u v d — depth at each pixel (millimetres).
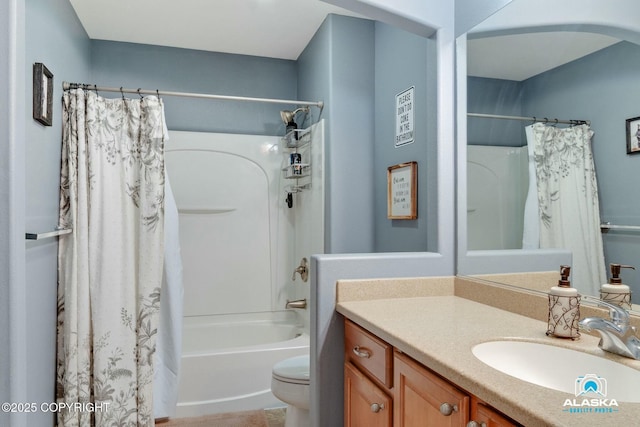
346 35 2703
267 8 2619
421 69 2162
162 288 2352
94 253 2176
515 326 1312
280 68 3523
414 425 1159
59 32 2193
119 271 2215
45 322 1919
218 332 3260
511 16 1568
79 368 2088
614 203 1200
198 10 2645
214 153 3340
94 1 2486
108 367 2148
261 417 2424
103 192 2201
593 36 1270
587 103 1288
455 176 1850
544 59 1449
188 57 3305
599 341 1122
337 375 1688
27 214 1668
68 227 2137
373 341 1396
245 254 3404
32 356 1739
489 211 1679
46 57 1954
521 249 1528
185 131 3291
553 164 1413
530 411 741
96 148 2203
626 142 1166
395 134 2441
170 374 2338
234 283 3377
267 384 2564
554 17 1408
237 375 2508
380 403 1334
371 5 1715
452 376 957
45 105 1830
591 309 1238
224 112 3387
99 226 2186
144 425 2207
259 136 3436
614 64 1201
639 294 1126
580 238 1301
